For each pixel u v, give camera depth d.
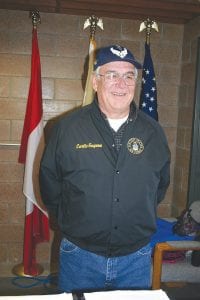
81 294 1.00
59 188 1.60
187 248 2.07
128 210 1.42
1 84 2.80
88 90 2.63
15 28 2.77
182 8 2.59
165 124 3.07
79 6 2.62
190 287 2.68
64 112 2.93
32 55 2.64
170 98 3.06
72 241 1.46
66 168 1.43
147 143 1.48
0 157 2.86
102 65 1.43
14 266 2.96
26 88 2.84
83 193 1.39
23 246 2.94
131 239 1.46
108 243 1.43
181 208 2.95
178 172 3.03
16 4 2.61
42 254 2.98
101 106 1.47
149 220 1.46
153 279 2.07
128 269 1.48
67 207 1.47
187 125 2.88
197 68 2.69
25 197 2.92
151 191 1.46
